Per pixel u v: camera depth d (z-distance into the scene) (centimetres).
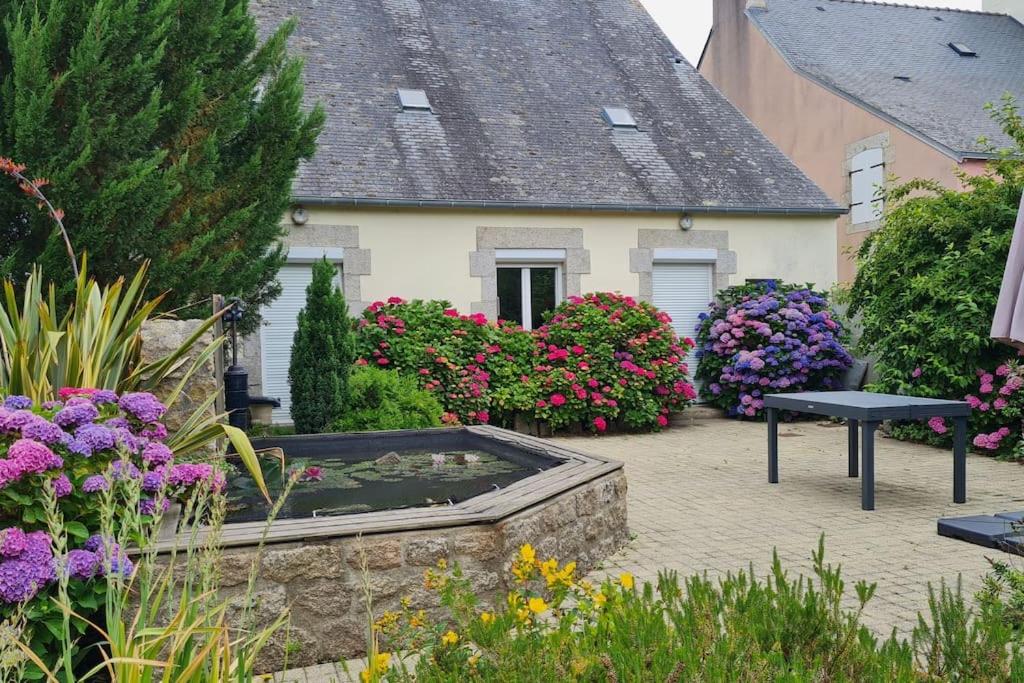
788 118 1631
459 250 1052
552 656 196
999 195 848
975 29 1786
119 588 196
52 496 230
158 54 584
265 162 696
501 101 1207
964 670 207
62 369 401
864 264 970
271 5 1215
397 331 941
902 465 757
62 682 253
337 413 769
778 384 1092
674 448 891
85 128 555
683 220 1154
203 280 630
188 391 484
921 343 861
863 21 1761
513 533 361
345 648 326
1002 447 799
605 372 1016
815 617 221
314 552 323
